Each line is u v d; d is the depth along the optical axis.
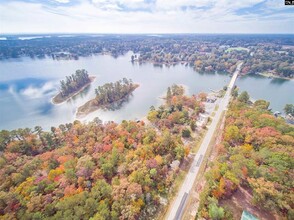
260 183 50.06
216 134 92.94
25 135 93.50
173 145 76.62
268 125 79.00
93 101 151.00
